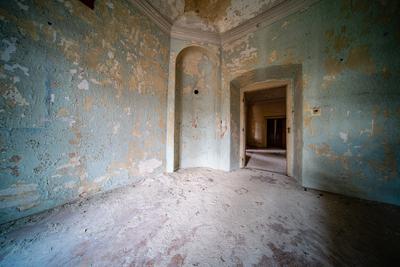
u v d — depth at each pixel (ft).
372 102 5.26
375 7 5.12
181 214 4.52
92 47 5.31
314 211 4.72
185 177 8.05
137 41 6.91
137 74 7.00
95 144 5.55
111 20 5.86
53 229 3.68
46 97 4.32
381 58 5.08
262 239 3.50
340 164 5.88
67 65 4.70
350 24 5.54
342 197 5.66
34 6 4.02
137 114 7.07
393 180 5.03
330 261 2.91
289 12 6.93
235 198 5.64
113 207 4.81
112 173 6.13
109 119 5.95
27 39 3.93
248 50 8.38
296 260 2.93
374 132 5.25
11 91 3.76
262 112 24.94
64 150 4.75
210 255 3.04
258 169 10.03
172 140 8.77
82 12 4.99
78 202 4.98
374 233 3.70
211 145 10.27
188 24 8.63
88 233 3.60
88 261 2.84
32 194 4.19
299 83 7.27
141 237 3.53
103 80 5.69
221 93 9.63
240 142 10.57
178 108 9.58
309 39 6.46
